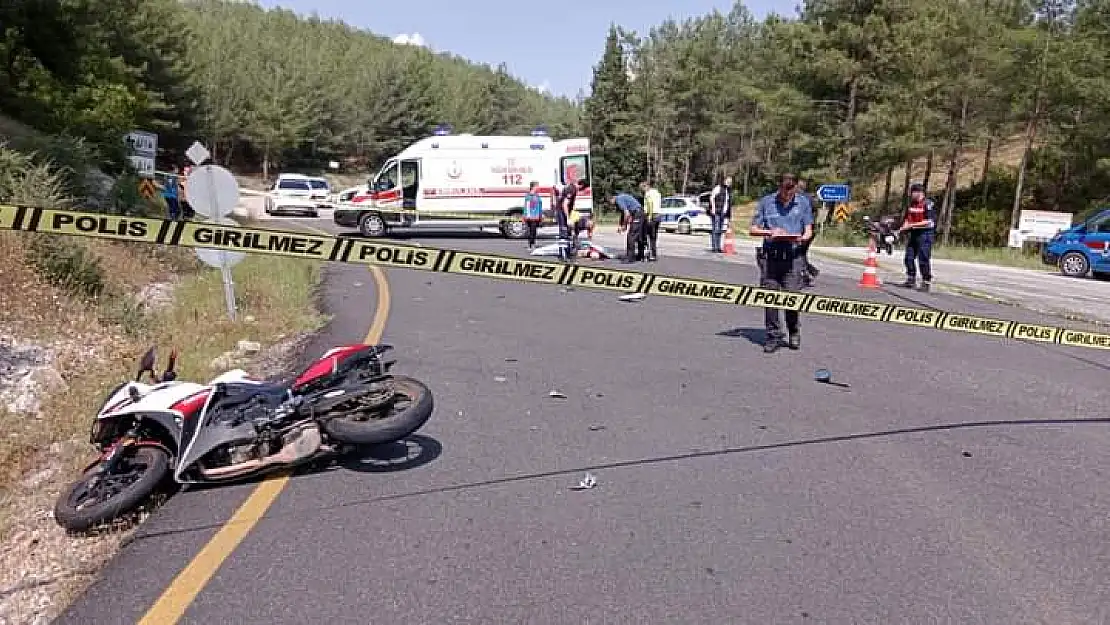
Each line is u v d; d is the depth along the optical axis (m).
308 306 10.76
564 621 3.27
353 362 4.94
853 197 41.38
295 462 4.62
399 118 86.88
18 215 4.05
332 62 92.00
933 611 3.37
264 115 71.81
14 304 8.31
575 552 3.87
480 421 5.90
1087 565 3.79
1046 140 35.31
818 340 9.15
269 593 3.50
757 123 54.22
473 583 3.57
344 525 4.16
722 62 61.31
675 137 64.56
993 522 4.25
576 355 8.15
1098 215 20.66
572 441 5.48
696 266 16.69
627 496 4.54
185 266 13.26
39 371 6.92
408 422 4.64
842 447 5.41
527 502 4.45
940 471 4.98
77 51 23.22
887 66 37.50
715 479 4.81
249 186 69.69
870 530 4.13
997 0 34.19
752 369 7.66
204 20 86.44
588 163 23.92
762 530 4.12
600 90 66.75
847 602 3.43
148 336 8.48
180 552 3.89
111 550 3.97
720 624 3.25
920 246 13.87
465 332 9.28
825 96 43.03
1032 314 11.69
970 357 8.43
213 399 4.73
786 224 8.21
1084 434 5.78
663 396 6.64
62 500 4.24
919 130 34.41
